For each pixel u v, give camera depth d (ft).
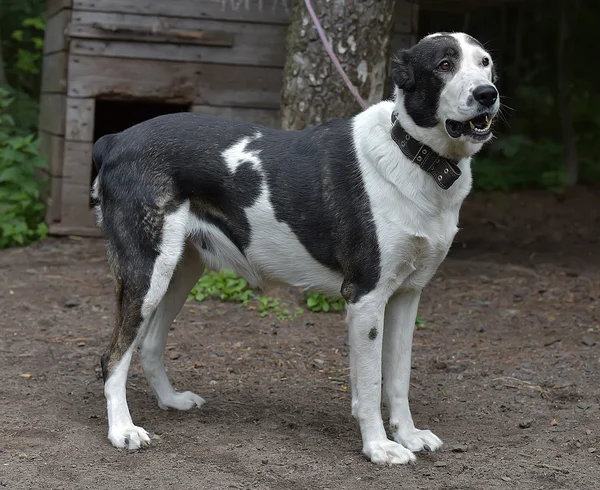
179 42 29.73
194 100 30.14
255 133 15.15
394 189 13.88
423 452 14.89
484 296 25.45
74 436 14.96
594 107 48.39
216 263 15.49
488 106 13.02
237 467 13.96
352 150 14.29
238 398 17.48
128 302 14.93
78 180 30.30
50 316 22.56
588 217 36.83
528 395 18.06
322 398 17.66
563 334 22.20
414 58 13.70
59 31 30.27
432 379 19.01
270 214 14.65
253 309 23.41
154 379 16.62
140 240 14.83
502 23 47.80
